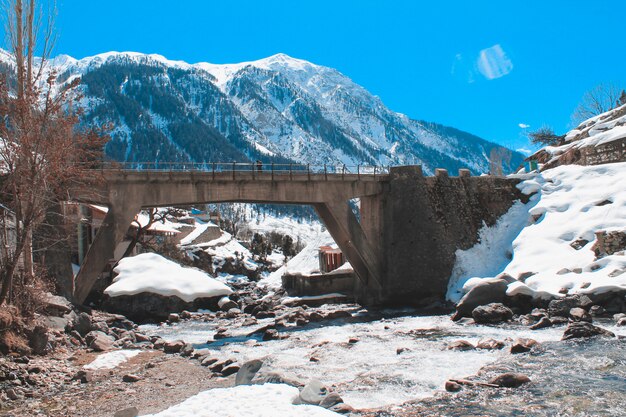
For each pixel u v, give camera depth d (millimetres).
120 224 28078
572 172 35781
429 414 11719
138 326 28219
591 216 31312
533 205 34844
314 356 18281
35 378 15453
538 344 17484
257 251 84875
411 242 32969
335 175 32188
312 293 36094
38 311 21078
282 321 26562
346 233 32594
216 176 29719
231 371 16328
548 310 23141
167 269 32531
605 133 37812
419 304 32406
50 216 26250
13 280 19719
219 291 32656
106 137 24422
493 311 23297
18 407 13438
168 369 17266
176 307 30984
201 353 19188
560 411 11555
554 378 13891
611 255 26500
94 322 24141
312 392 11750
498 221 35000
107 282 34062
